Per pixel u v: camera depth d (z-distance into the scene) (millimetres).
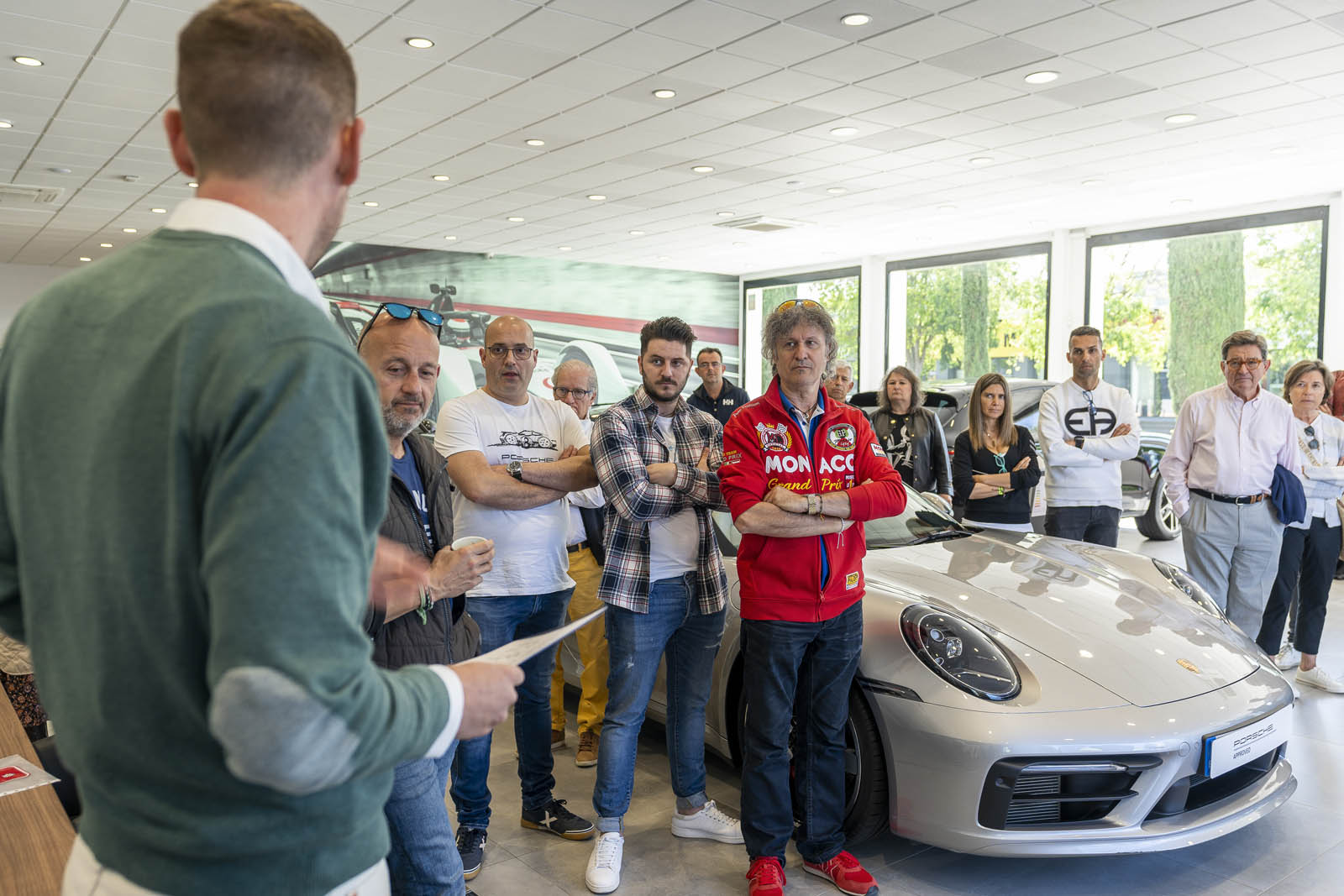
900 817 2201
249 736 578
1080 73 5656
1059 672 2176
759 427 2227
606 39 5082
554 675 3289
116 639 631
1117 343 11141
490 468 2371
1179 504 3840
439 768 1624
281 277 687
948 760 2084
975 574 2658
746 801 2223
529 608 2477
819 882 2266
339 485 626
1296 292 9445
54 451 662
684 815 2547
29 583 681
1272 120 6672
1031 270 12031
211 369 617
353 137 768
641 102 6242
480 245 12828
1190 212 10266
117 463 627
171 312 639
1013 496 4000
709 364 5512
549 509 2504
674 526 2426
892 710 2191
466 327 13570
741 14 4742
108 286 685
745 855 2445
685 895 2236
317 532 604
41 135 6762
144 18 4633
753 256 14031
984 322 12680
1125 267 11000
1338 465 3832
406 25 4863
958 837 2100
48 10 4523
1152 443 7156
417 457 1781
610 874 2268
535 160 7855
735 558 2830
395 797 1513
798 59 5410
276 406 606
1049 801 2072
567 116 6570
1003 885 2234
